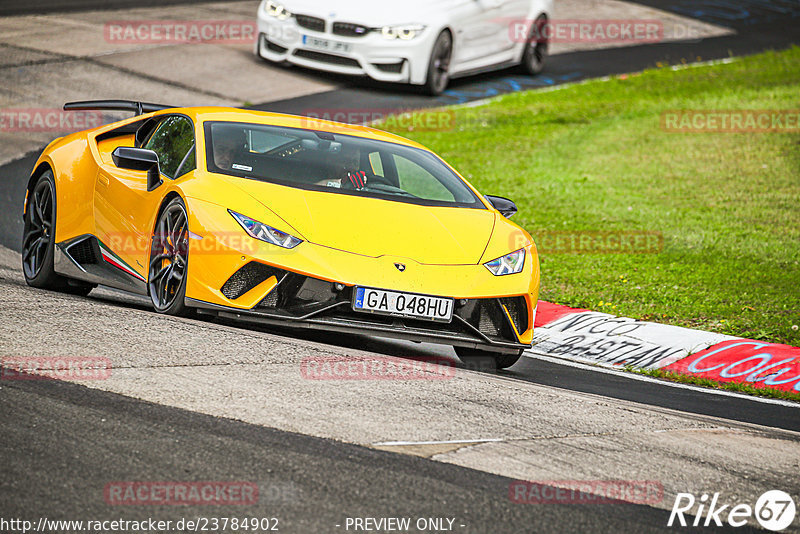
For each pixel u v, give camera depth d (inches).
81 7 2824.8
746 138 2134.6
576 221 1578.5
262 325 837.2
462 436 531.5
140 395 535.5
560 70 2689.5
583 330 1075.9
